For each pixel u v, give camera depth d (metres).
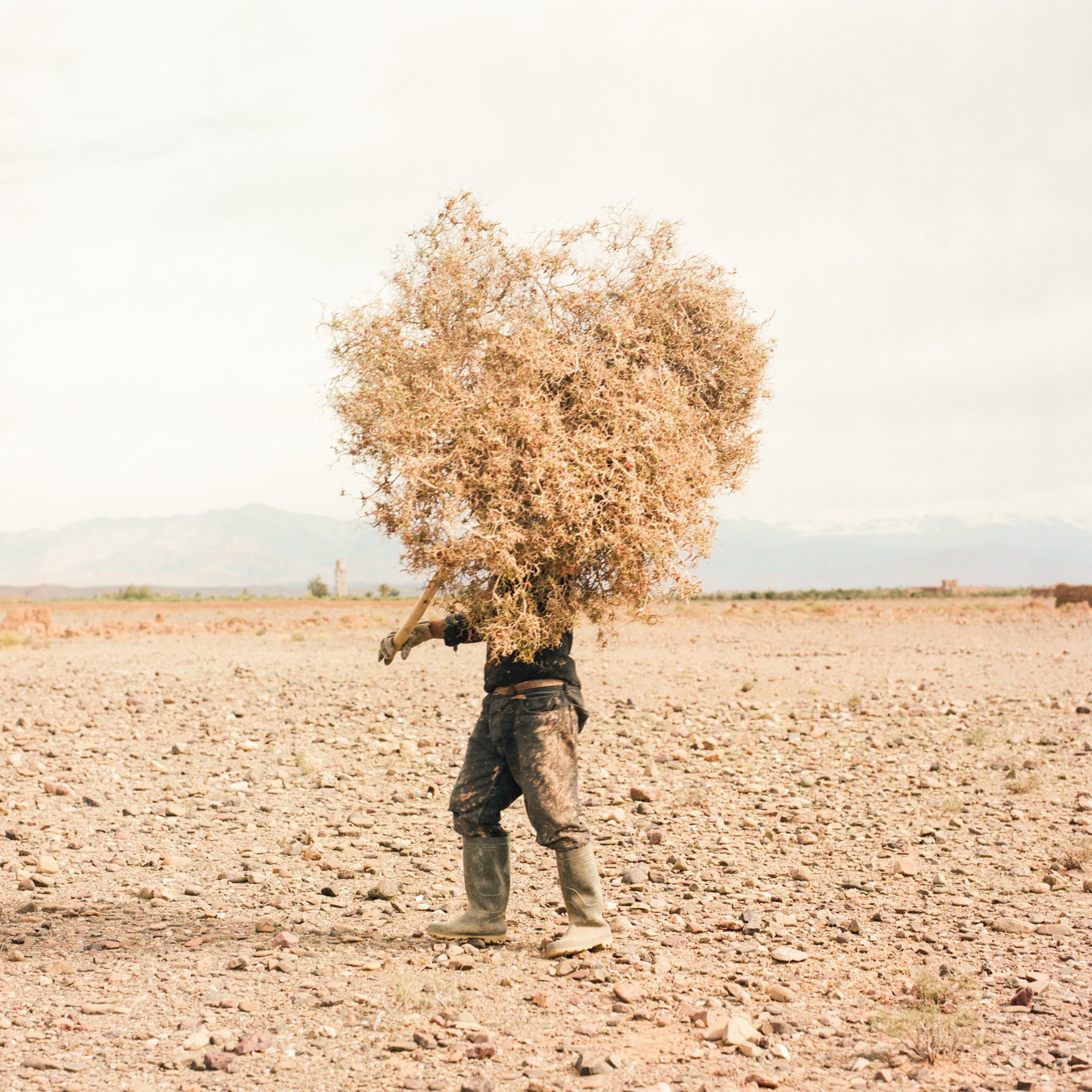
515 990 4.10
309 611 56.00
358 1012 3.78
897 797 8.18
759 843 6.79
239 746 10.19
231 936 4.75
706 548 4.44
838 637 29.06
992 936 4.82
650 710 12.80
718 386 4.82
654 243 4.77
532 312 4.61
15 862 5.93
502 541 4.10
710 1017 3.71
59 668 18.41
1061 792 8.24
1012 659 20.67
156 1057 3.32
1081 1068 3.27
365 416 4.39
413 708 12.99
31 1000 3.83
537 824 4.65
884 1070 3.29
